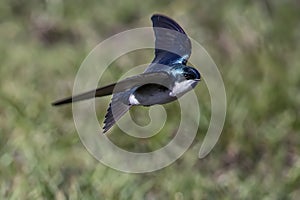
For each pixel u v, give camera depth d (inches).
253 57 614.9
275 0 684.1
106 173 459.5
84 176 454.3
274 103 565.0
